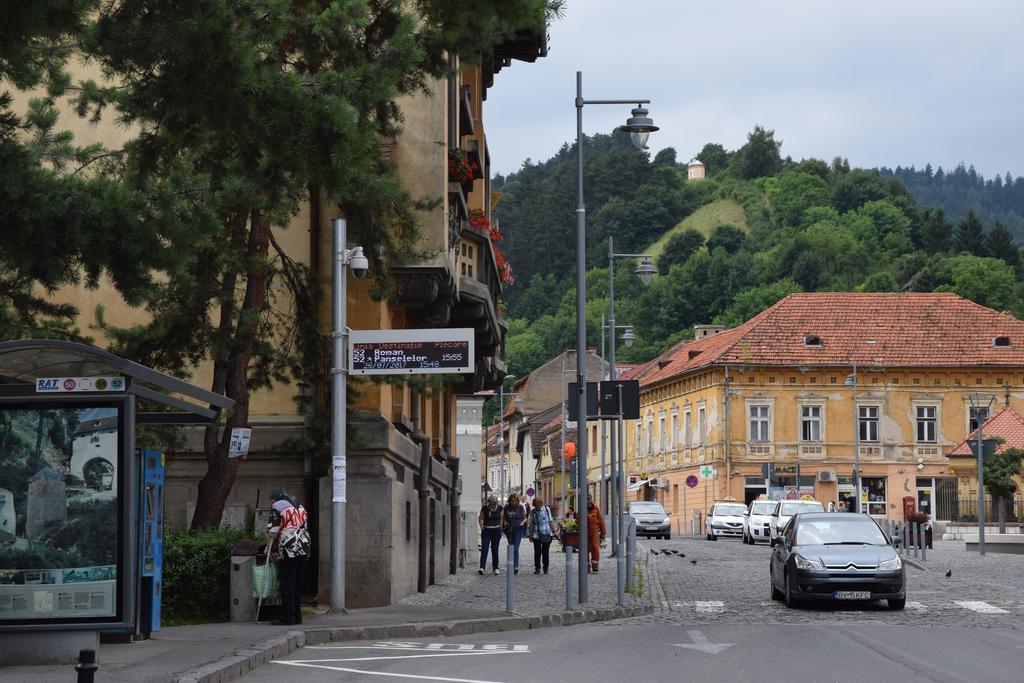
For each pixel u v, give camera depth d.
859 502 95.31
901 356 104.00
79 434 17.31
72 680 15.28
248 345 26.58
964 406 103.50
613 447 55.47
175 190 18.38
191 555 24.88
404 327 33.28
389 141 30.17
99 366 17.42
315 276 27.70
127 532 17.25
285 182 19.09
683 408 111.38
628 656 20.27
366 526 29.47
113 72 17.67
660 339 187.75
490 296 39.34
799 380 103.62
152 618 20.69
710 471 99.19
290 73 18.06
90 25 16.41
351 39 22.22
